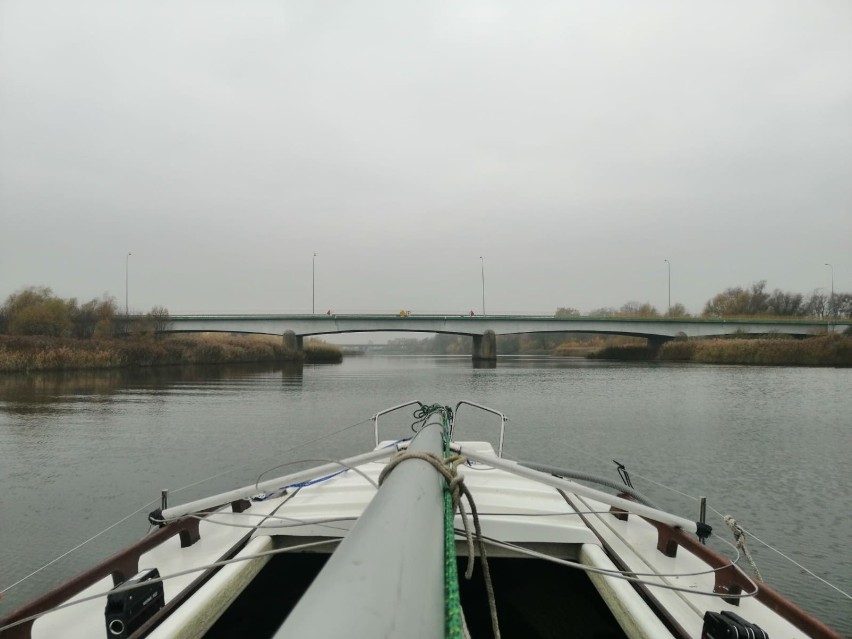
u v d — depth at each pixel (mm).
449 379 36500
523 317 57188
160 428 16172
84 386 29609
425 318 56062
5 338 38625
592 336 116125
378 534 1153
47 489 9703
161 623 2174
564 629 3199
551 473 4133
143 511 8438
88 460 12055
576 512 3504
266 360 53562
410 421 17266
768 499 9469
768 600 2234
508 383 33219
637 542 3252
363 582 904
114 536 7324
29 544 7031
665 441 14477
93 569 2201
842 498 9516
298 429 15953
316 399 24047
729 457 12695
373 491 3879
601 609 3162
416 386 30703
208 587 2488
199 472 10938
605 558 2941
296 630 700
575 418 18359
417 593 980
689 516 8523
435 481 1828
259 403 22453
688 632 2238
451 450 3713
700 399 24125
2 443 14055
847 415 19125
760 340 57375
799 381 33281
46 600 1949
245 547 3023
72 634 2115
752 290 97938
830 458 12633
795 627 2164
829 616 5184
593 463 12008
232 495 2932
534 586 3348
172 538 3223
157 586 2271
